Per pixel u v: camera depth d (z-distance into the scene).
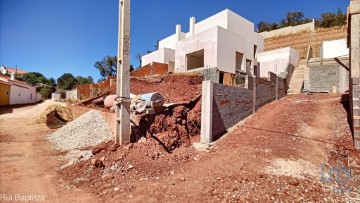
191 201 5.20
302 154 8.01
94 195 5.61
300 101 16.53
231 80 18.64
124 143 8.34
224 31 19.33
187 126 10.38
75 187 6.06
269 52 26.31
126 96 8.42
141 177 6.67
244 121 12.79
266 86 16.39
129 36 8.69
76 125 12.32
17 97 32.47
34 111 23.38
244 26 25.33
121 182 6.30
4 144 11.16
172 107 10.49
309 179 6.25
